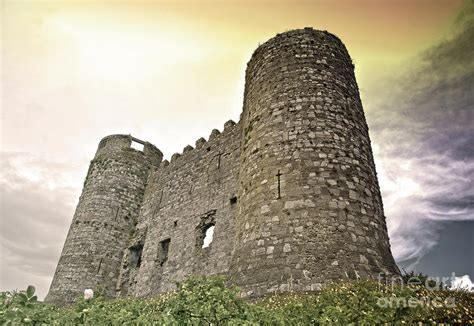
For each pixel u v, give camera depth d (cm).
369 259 874
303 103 1134
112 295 2016
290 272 845
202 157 1958
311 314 533
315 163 1010
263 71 1304
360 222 934
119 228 2216
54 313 519
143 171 2502
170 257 1773
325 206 934
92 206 2250
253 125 1212
